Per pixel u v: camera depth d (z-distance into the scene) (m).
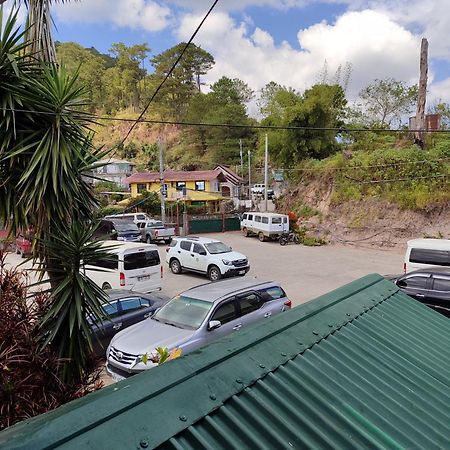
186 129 67.94
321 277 17.08
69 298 4.86
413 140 28.27
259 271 18.41
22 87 4.75
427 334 3.79
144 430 1.70
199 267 17.14
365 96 37.91
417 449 2.11
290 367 2.56
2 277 5.15
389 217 25.62
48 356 4.79
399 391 2.67
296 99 34.88
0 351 4.47
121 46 93.12
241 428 1.89
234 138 56.78
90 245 4.88
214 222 34.00
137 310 9.62
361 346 3.16
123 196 44.38
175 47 76.94
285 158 34.41
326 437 2.00
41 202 4.81
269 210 38.44
